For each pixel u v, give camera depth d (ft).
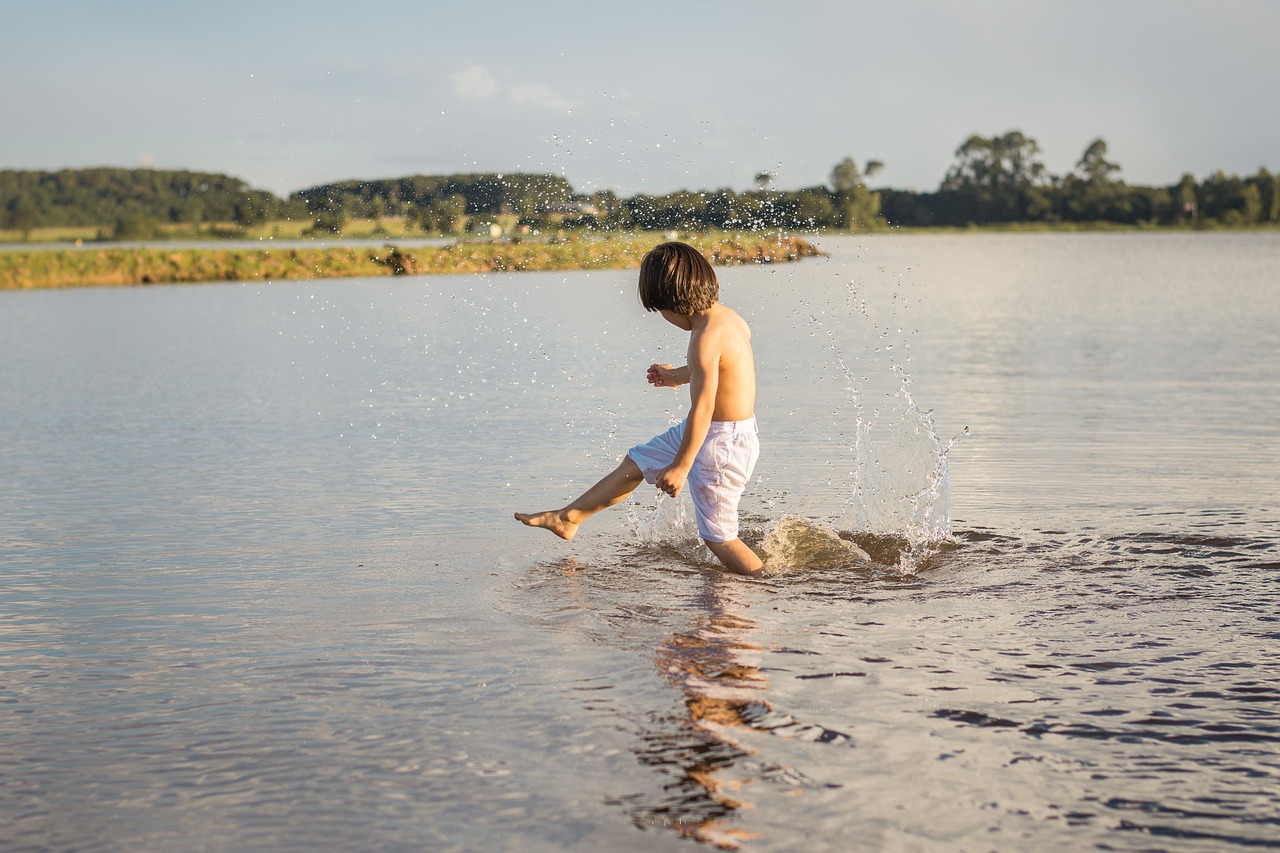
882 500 17.43
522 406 29.25
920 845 6.86
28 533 15.85
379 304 69.05
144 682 9.96
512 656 10.51
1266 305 68.44
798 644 10.77
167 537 15.58
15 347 48.03
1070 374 35.12
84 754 8.41
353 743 8.52
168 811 7.47
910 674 9.86
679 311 14.64
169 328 57.93
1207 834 7.01
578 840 6.95
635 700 9.30
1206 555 13.94
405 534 15.72
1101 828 7.08
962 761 8.07
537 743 8.45
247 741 8.60
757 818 7.22
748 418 14.20
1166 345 44.55
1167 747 8.29
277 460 21.75
